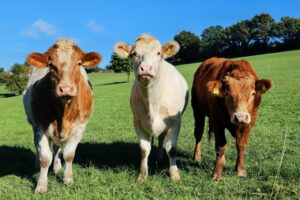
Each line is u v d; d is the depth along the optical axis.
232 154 4.50
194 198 2.84
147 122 3.55
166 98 3.55
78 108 3.43
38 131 3.34
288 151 4.58
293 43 52.84
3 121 10.45
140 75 3.19
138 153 4.78
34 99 3.34
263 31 54.47
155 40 3.42
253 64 28.73
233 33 55.97
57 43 3.20
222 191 3.01
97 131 7.41
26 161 4.57
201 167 3.88
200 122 4.43
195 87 4.46
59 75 3.05
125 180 3.44
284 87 14.05
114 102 14.42
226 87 3.22
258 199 2.75
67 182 3.44
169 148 3.60
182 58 58.81
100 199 2.93
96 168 3.94
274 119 7.74
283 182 3.05
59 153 3.93
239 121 3.06
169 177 3.54
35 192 3.23
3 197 3.10
